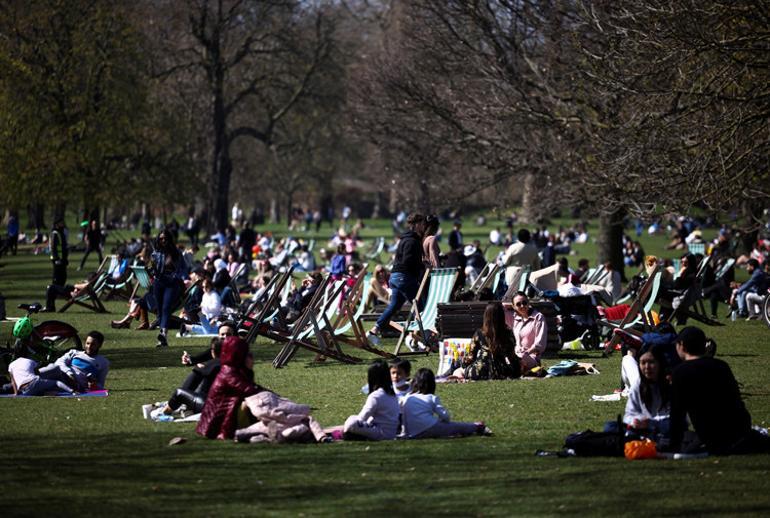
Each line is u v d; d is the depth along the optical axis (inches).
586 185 2315.5
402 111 3248.0
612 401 1075.9
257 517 627.2
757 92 1744.6
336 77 5492.1
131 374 1339.8
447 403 1080.8
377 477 740.7
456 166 3255.4
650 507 642.8
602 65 2105.1
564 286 1601.9
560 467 767.1
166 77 5329.7
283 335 1465.3
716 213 1894.7
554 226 7367.1
